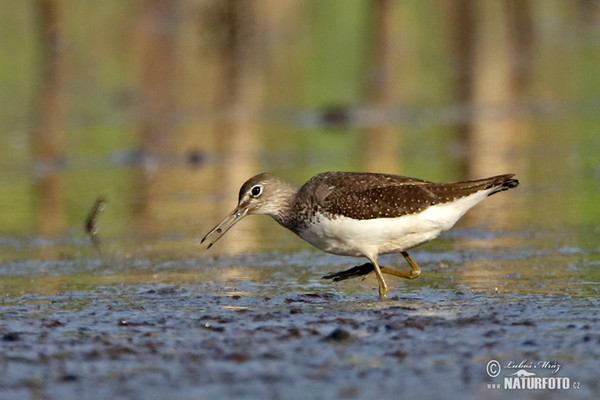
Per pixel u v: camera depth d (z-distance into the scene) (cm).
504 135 2442
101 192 1872
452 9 3719
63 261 1320
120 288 1133
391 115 2831
